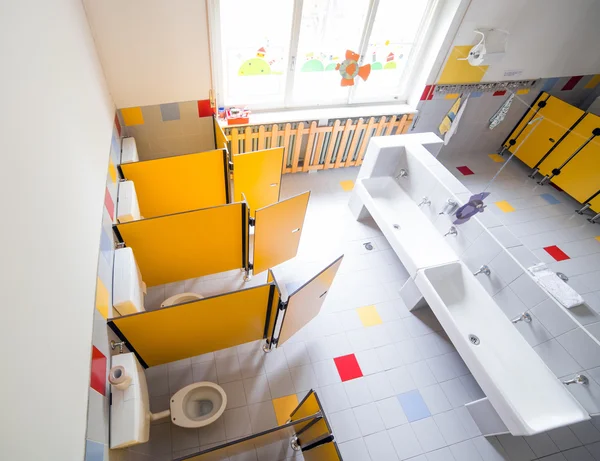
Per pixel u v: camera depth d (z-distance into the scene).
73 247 1.30
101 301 1.55
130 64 2.59
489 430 2.27
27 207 0.98
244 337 2.38
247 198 3.10
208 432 2.14
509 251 2.29
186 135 3.25
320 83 3.61
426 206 3.01
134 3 2.29
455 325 2.22
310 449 1.84
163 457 2.02
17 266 0.86
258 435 1.45
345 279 3.12
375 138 3.18
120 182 2.29
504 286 2.35
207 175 2.73
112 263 1.85
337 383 2.46
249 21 2.89
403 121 3.96
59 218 1.20
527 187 4.46
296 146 3.74
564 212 4.15
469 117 4.27
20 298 0.86
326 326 2.77
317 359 2.57
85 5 2.20
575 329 1.92
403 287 2.96
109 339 1.61
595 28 3.64
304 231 3.47
